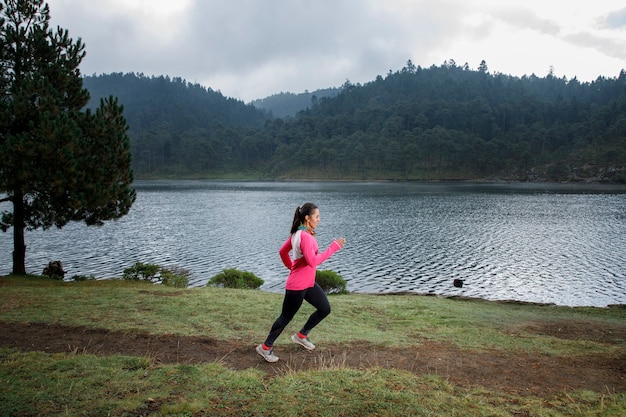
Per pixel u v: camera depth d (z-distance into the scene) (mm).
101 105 14727
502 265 28250
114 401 3605
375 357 5348
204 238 38750
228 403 3658
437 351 5875
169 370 4352
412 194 99438
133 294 9336
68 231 42844
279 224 48969
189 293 9805
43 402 3547
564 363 5629
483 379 4781
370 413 3539
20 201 14820
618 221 50438
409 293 15547
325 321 7871
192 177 199625
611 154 159500
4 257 28656
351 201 79688
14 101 12875
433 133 192125
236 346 5586
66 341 5637
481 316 9727
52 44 15336
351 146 199625
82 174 13367
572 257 30797
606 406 4070
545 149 184375
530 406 3990
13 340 5613
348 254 31812
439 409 3717
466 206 69125
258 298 9453
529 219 52500
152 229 44656
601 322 10203
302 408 3580
